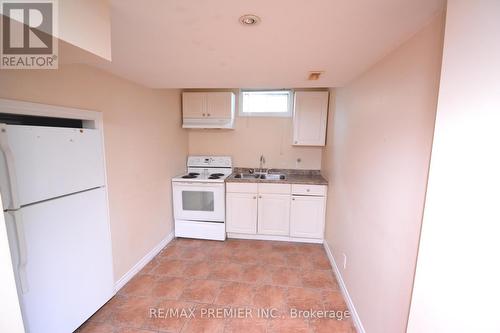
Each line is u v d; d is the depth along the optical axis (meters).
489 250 0.60
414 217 1.04
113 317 1.78
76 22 0.86
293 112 3.24
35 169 1.31
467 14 0.69
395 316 1.18
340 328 1.70
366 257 1.59
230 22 1.08
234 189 3.08
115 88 1.99
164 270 2.43
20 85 1.27
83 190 1.66
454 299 0.71
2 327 0.67
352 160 1.98
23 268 1.23
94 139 1.74
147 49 1.42
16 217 1.18
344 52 1.41
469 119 0.67
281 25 1.11
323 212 2.98
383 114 1.41
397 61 1.27
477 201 0.64
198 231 3.13
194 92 3.26
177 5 0.94
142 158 2.43
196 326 1.70
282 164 3.55
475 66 0.66
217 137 3.63
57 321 1.48
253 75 1.99
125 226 2.17
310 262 2.61
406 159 1.12
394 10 0.95
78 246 1.62
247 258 2.68
